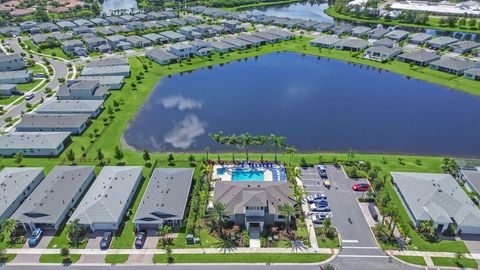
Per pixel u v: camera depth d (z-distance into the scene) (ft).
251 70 627.05
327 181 316.40
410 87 544.21
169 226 270.26
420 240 255.29
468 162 336.29
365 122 439.63
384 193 285.64
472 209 268.82
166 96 520.42
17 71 586.45
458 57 646.74
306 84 562.66
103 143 392.68
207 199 296.51
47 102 491.72
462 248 247.91
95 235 264.31
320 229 265.75
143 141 401.08
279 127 430.20
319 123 438.81
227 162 352.49
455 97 506.07
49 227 271.28
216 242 256.93
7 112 467.52
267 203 274.77
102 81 537.65
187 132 422.00
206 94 528.63
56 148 367.86
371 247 249.96
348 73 606.55
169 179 307.17
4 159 365.40
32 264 240.94
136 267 237.86
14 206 290.56
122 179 308.60
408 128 424.46
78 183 305.94
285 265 237.86
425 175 309.42
